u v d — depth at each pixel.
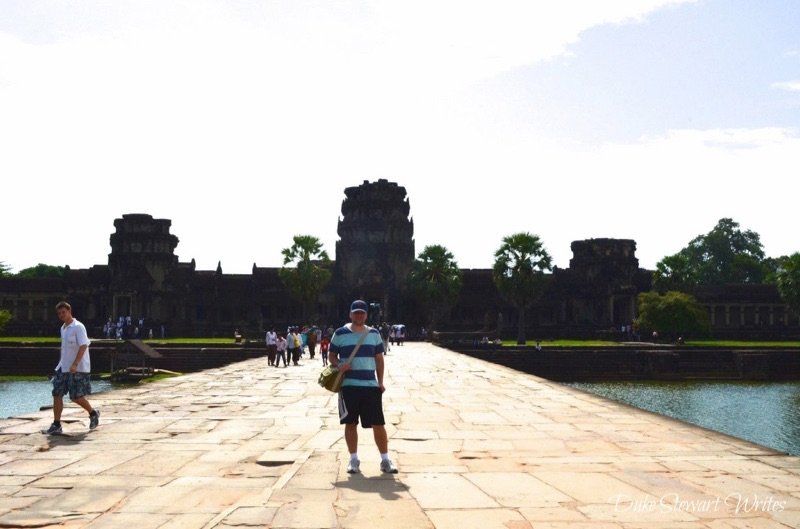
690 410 42.59
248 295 98.25
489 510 7.77
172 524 7.27
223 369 34.91
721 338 87.19
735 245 148.38
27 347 61.91
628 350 65.31
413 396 21.02
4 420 15.02
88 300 99.75
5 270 120.44
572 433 13.47
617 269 102.81
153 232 97.75
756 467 10.05
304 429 13.96
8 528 7.16
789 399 48.47
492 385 25.00
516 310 100.06
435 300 87.06
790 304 82.06
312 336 46.00
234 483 9.14
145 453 11.26
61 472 9.78
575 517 7.50
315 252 87.69
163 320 95.06
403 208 101.88
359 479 9.34
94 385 48.19
